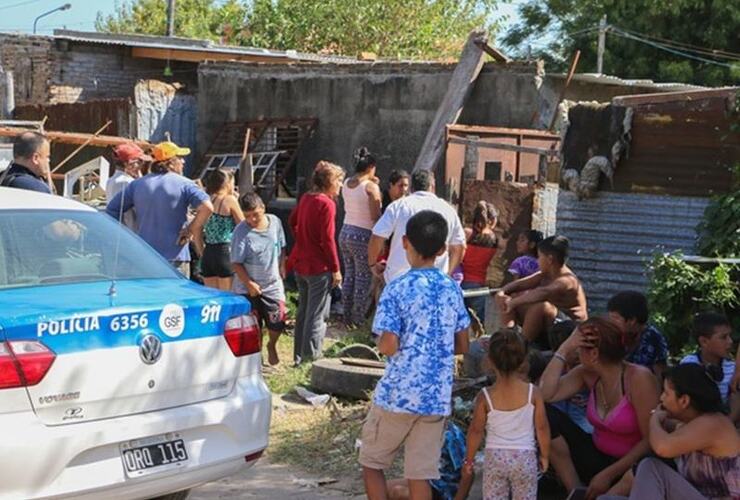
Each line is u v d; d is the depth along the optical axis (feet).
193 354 16.39
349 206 36.04
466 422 22.38
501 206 35.99
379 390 16.43
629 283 32.04
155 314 15.93
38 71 64.18
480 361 24.95
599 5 101.65
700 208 30.96
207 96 55.16
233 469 16.72
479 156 39.11
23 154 24.38
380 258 28.58
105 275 17.78
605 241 32.30
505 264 35.81
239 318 17.30
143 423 15.51
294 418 25.41
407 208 24.98
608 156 31.96
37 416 14.57
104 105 55.52
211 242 31.27
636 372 17.94
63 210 18.80
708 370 18.93
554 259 24.17
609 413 18.15
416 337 16.16
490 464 16.96
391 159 47.67
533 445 16.92
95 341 15.20
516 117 43.70
